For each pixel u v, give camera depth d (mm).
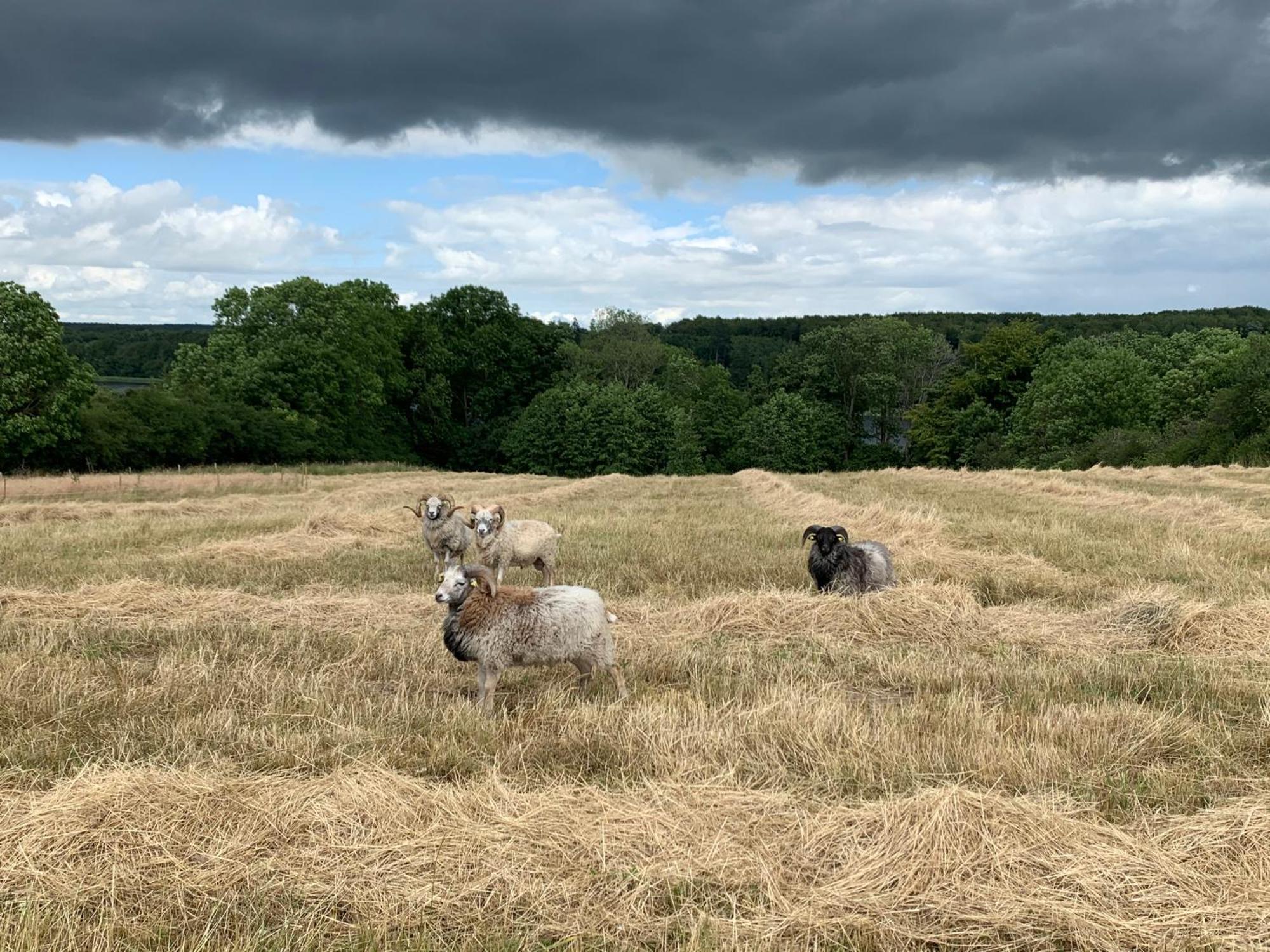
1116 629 9648
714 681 7934
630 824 4934
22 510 20828
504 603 7145
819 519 20391
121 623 9938
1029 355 77062
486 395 75062
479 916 4230
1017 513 21078
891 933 4121
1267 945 3996
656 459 71750
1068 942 4109
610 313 91062
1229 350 63312
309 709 7027
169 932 4094
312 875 4484
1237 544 15461
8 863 4445
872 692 7898
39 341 39250
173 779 5285
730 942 4004
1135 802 5289
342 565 14289
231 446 51812
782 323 134125
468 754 6109
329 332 58062
